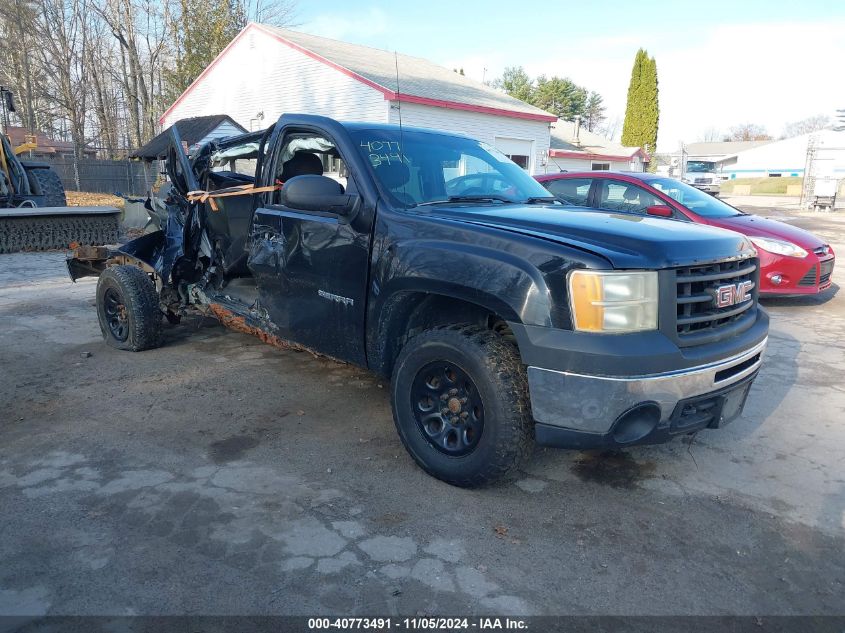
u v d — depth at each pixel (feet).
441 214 11.71
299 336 14.05
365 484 11.25
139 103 133.69
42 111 132.26
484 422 10.36
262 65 72.02
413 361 11.23
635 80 150.20
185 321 22.58
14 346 19.48
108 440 12.92
